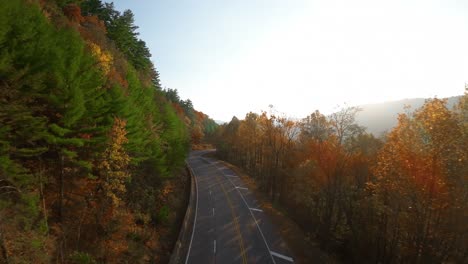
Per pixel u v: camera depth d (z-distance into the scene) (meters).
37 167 16.59
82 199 19.52
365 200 24.30
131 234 22.22
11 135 13.29
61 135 15.75
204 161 84.50
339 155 27.91
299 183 34.91
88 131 18.19
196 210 35.53
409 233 17.95
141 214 26.48
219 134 104.00
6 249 10.98
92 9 49.66
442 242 16.70
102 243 18.38
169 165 41.06
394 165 16.89
